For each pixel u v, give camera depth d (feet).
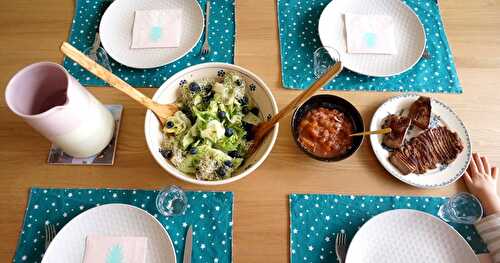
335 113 3.02
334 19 3.61
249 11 3.70
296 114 2.95
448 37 3.63
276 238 2.75
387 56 3.43
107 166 2.95
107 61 3.35
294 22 3.66
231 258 2.67
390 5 3.67
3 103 3.17
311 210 2.84
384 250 2.65
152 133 2.72
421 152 2.93
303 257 2.69
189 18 3.55
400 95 3.22
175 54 3.37
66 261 2.55
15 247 2.66
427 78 3.40
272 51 3.50
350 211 2.85
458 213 2.85
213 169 2.70
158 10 3.54
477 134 3.15
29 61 3.37
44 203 2.80
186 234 2.74
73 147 2.70
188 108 2.92
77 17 3.61
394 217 2.73
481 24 3.71
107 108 3.13
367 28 3.51
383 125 3.10
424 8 3.80
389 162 2.97
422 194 2.91
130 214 2.70
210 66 2.92
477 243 2.77
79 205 2.81
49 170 2.92
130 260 2.55
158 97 2.83
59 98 2.72
